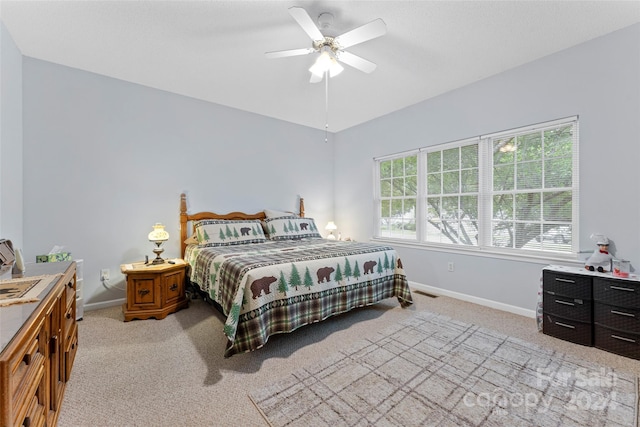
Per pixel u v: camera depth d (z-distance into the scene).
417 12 2.01
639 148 2.15
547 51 2.53
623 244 2.22
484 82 3.05
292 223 4.05
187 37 2.31
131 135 3.17
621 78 2.22
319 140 4.96
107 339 2.26
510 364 1.89
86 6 1.94
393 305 3.09
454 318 2.70
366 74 2.95
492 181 3.09
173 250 3.47
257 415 1.43
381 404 1.50
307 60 2.68
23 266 1.62
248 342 1.94
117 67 2.81
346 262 2.60
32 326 0.89
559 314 2.26
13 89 2.34
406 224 4.01
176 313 2.85
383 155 4.23
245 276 2.02
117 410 1.45
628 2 1.90
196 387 1.65
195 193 3.64
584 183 2.41
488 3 1.92
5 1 1.87
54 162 2.74
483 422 1.37
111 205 3.06
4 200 2.15
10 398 0.71
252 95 3.51
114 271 3.08
